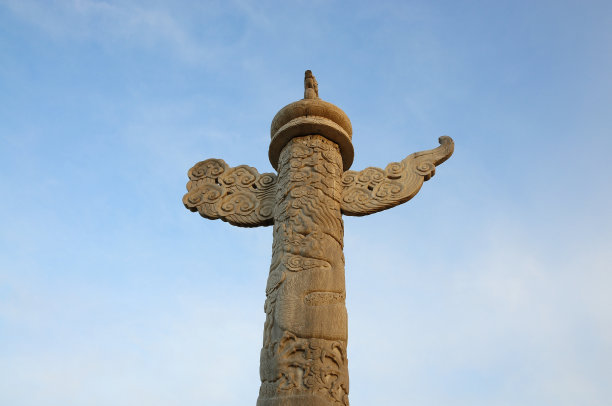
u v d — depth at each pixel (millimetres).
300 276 9305
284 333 8695
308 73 12469
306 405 7898
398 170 11828
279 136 11398
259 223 11516
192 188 12266
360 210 11305
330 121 11391
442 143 12211
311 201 10273
